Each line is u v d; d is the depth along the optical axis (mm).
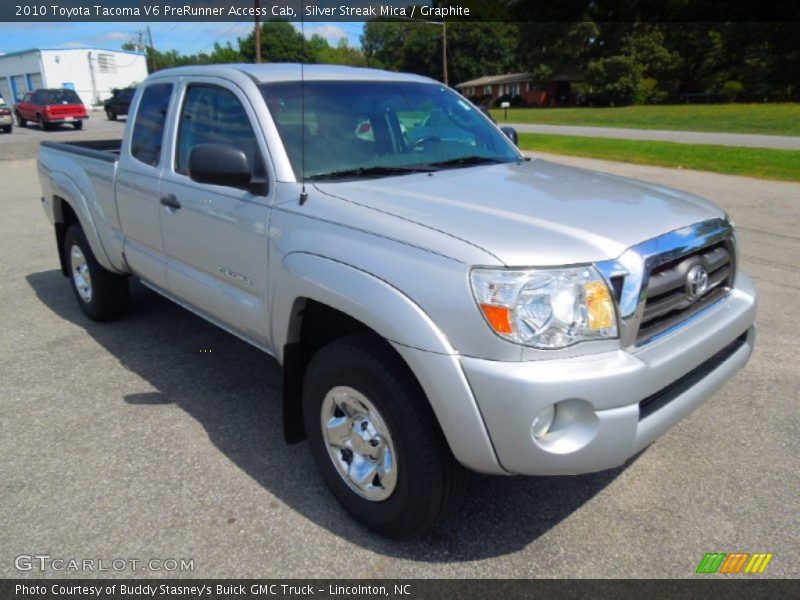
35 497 2967
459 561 2580
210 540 2691
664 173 13984
